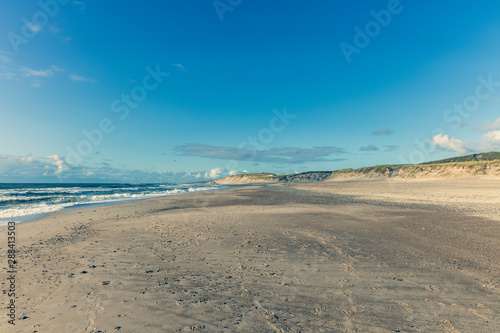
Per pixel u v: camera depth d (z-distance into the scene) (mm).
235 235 10367
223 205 21297
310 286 5613
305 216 15000
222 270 6547
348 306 4770
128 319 4266
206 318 4320
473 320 4297
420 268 6672
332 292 5332
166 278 6016
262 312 4535
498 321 4250
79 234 10562
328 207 18922
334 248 8523
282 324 4168
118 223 13070
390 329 4051
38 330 3932
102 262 7090
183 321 4227
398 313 4527
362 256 7676
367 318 4363
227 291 5355
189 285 5637
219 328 4035
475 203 19406
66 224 12812
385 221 13125
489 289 5453
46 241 9406
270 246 8758
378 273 6348
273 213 16266
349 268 6691
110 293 5211
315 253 7977
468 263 7016
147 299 4973
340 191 36594
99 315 4379
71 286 5535
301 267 6770
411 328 4074
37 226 12305
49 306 4680
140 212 17172
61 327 4016
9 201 24375
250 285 5660
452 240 9367
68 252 8016
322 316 4418
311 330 4008
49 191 42500
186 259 7391
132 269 6574
